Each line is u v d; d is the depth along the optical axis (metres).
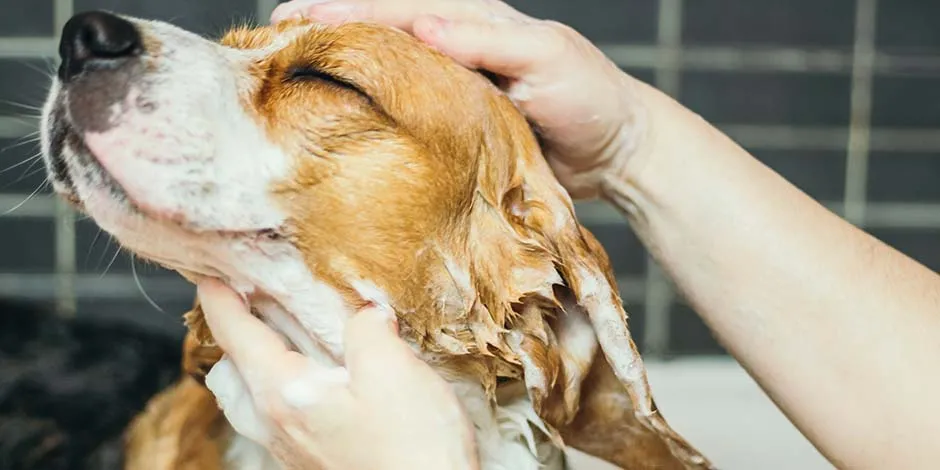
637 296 2.55
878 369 1.25
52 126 1.16
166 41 1.20
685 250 1.38
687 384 2.40
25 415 1.84
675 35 2.48
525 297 1.26
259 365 1.15
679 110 1.42
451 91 1.26
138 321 2.50
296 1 1.42
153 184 1.13
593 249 1.29
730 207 1.34
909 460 1.23
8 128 2.38
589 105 1.35
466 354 1.28
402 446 1.10
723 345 1.38
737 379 2.42
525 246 1.26
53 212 2.44
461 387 1.31
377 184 1.22
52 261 2.46
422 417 1.10
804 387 1.29
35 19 2.38
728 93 2.51
